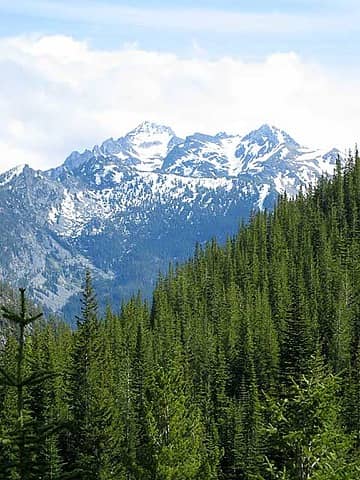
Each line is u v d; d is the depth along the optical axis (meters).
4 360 58.50
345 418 72.38
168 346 118.50
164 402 43.22
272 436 28.27
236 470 81.44
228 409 92.06
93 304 68.44
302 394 27.98
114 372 94.56
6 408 32.31
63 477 21.55
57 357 87.69
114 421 63.28
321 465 27.02
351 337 115.50
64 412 73.62
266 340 115.19
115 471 56.53
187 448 43.41
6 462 20.56
